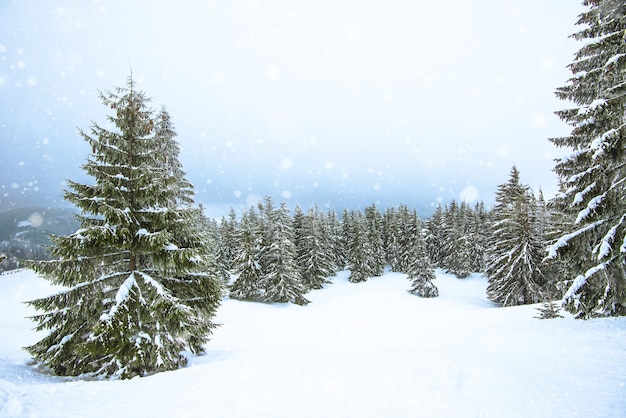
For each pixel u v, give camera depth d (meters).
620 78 11.48
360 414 5.61
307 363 8.64
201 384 7.12
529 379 6.84
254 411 5.71
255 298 37.88
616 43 11.51
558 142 13.74
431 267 41.81
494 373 7.26
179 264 10.80
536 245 28.14
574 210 13.24
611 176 11.98
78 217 10.59
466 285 48.47
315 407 5.87
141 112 11.65
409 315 30.12
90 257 10.48
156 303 9.95
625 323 10.95
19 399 6.35
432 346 11.91
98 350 9.48
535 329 12.24
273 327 26.22
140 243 10.48
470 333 14.61
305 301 37.28
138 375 10.00
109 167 10.91
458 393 6.32
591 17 12.39
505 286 29.25
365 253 53.53
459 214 66.00
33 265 9.62
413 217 61.38
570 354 8.52
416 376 7.20
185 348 12.52
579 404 5.61
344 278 56.44
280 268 36.78
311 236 47.50
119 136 11.12
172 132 18.89
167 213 10.95
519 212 28.33
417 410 5.73
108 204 10.59
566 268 14.20
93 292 10.48
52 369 10.95
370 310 33.38
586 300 12.45
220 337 21.67
